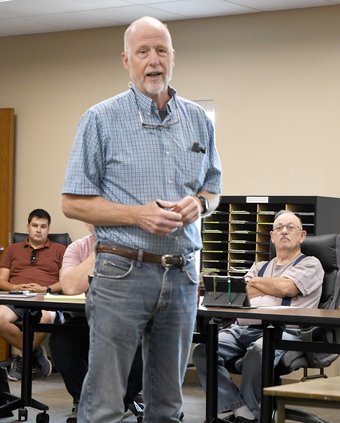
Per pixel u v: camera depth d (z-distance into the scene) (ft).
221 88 24.13
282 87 23.24
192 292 9.96
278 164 23.30
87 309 9.92
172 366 10.03
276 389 10.75
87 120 9.75
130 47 9.75
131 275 9.55
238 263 23.18
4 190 26.78
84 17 24.64
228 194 24.03
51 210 26.71
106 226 9.70
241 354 17.69
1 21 25.38
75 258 17.80
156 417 10.20
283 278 17.51
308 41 22.86
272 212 22.40
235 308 14.98
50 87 26.81
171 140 9.87
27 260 24.47
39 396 21.40
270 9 23.11
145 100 9.80
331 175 22.54
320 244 17.93
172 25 24.82
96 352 9.66
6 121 26.78
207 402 15.85
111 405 9.62
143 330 9.80
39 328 17.34
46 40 26.89
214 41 24.23
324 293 17.74
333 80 22.52
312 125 22.80
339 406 10.32
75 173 9.70
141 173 9.70
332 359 17.12
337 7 22.44
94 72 26.13
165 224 9.25
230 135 24.02
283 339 15.58
